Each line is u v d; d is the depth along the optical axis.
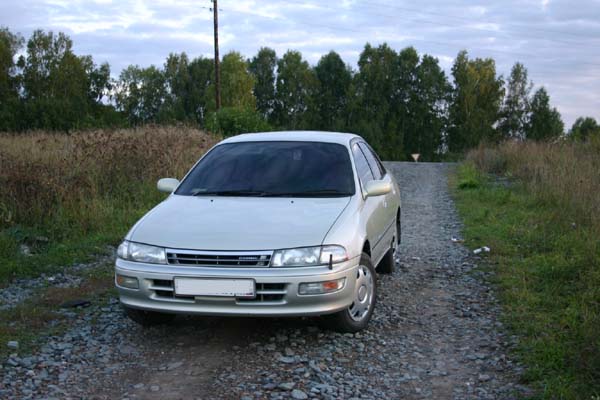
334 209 4.61
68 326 4.79
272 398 3.49
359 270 4.56
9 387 3.64
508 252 7.32
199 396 3.53
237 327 4.71
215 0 35.62
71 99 72.19
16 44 72.69
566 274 5.86
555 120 83.56
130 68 86.19
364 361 4.07
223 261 4.04
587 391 3.42
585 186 9.89
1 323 4.79
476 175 16.97
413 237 8.83
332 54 86.50
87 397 3.53
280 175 5.16
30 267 6.46
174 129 17.34
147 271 4.14
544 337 4.30
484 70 83.88
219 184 5.17
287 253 4.04
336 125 79.88
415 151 85.69
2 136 17.91
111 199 9.52
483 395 3.54
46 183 8.52
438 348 4.34
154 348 4.32
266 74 86.56
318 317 4.57
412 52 84.62
